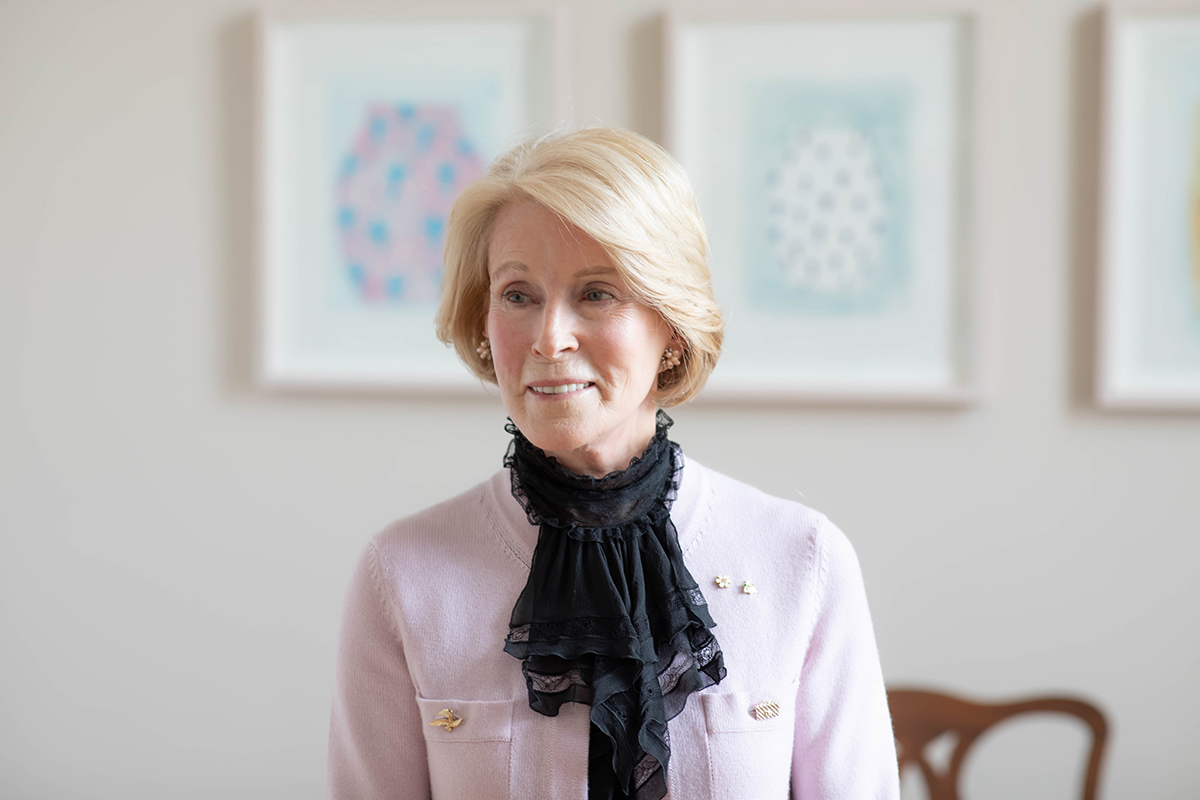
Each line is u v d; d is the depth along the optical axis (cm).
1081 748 182
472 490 97
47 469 192
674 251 82
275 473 190
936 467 183
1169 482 180
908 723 162
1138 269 179
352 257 188
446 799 88
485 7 185
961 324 181
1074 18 179
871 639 94
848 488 183
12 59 190
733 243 183
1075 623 182
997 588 183
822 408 184
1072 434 181
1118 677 182
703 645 85
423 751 93
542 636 84
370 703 92
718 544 91
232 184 189
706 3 182
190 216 190
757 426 184
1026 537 182
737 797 84
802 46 182
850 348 183
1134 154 178
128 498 192
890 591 184
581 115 185
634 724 84
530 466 89
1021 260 181
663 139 183
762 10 181
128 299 191
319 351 189
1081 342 180
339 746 95
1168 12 176
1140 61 178
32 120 190
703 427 185
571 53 185
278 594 191
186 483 191
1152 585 181
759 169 183
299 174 188
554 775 84
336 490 190
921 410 183
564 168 80
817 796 90
